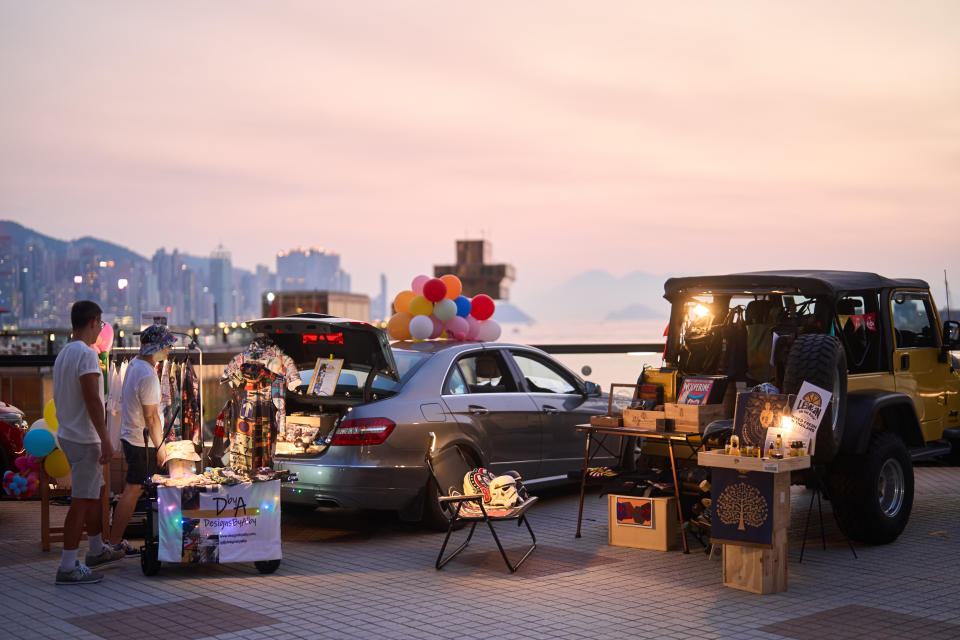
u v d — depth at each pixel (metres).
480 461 9.05
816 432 6.89
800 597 6.53
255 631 5.78
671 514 7.93
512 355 9.82
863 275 8.50
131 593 6.68
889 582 6.92
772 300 8.44
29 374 14.91
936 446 9.14
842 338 8.14
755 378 8.14
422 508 8.62
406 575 7.16
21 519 9.48
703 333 8.49
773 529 6.57
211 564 7.59
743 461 6.63
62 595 6.63
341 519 9.45
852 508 7.84
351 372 8.78
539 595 6.57
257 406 8.19
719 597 6.53
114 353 8.77
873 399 7.87
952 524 8.97
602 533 8.66
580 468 10.22
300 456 8.37
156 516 7.11
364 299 118.25
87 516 7.37
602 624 5.91
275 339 8.95
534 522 9.17
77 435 6.97
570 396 10.26
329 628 5.83
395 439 8.35
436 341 9.70
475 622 5.95
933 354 9.24
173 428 8.46
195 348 8.66
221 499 7.15
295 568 7.41
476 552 7.95
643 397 8.40
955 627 5.85
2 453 10.44
